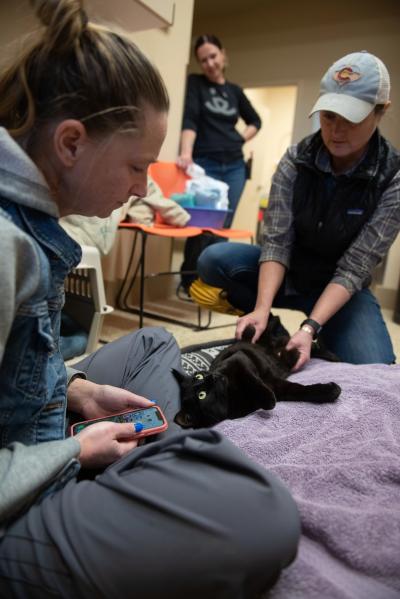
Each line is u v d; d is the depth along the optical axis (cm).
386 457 65
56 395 57
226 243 162
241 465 46
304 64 400
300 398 87
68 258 51
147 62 47
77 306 154
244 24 424
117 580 41
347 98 105
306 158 127
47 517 44
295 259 145
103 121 45
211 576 40
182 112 250
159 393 85
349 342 130
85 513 44
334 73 110
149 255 248
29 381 48
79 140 45
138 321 211
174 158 251
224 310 169
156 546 41
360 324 131
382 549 51
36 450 46
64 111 44
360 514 55
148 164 52
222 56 260
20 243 41
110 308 147
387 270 306
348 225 128
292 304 153
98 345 171
